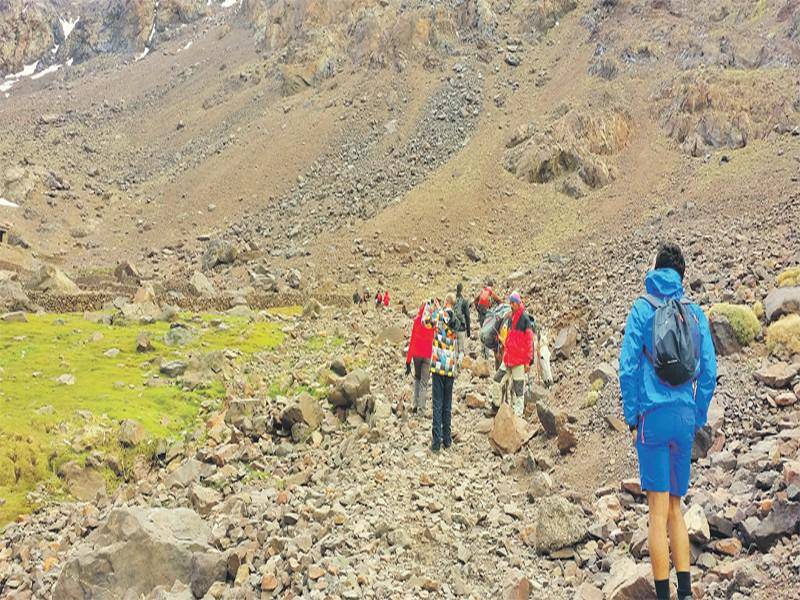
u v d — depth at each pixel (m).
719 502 7.38
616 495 8.61
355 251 74.75
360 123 110.12
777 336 10.55
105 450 18.92
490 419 13.43
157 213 102.75
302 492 10.77
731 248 18.86
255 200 98.69
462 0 132.62
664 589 5.56
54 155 127.88
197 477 14.91
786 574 5.88
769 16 100.31
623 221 69.50
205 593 8.43
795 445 7.89
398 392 17.48
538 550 7.88
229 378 25.28
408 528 8.56
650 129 90.19
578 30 122.31
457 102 109.44
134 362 28.59
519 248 72.44
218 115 133.62
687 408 5.54
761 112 82.56
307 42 139.62
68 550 12.66
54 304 45.41
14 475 17.52
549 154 86.25
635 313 5.75
